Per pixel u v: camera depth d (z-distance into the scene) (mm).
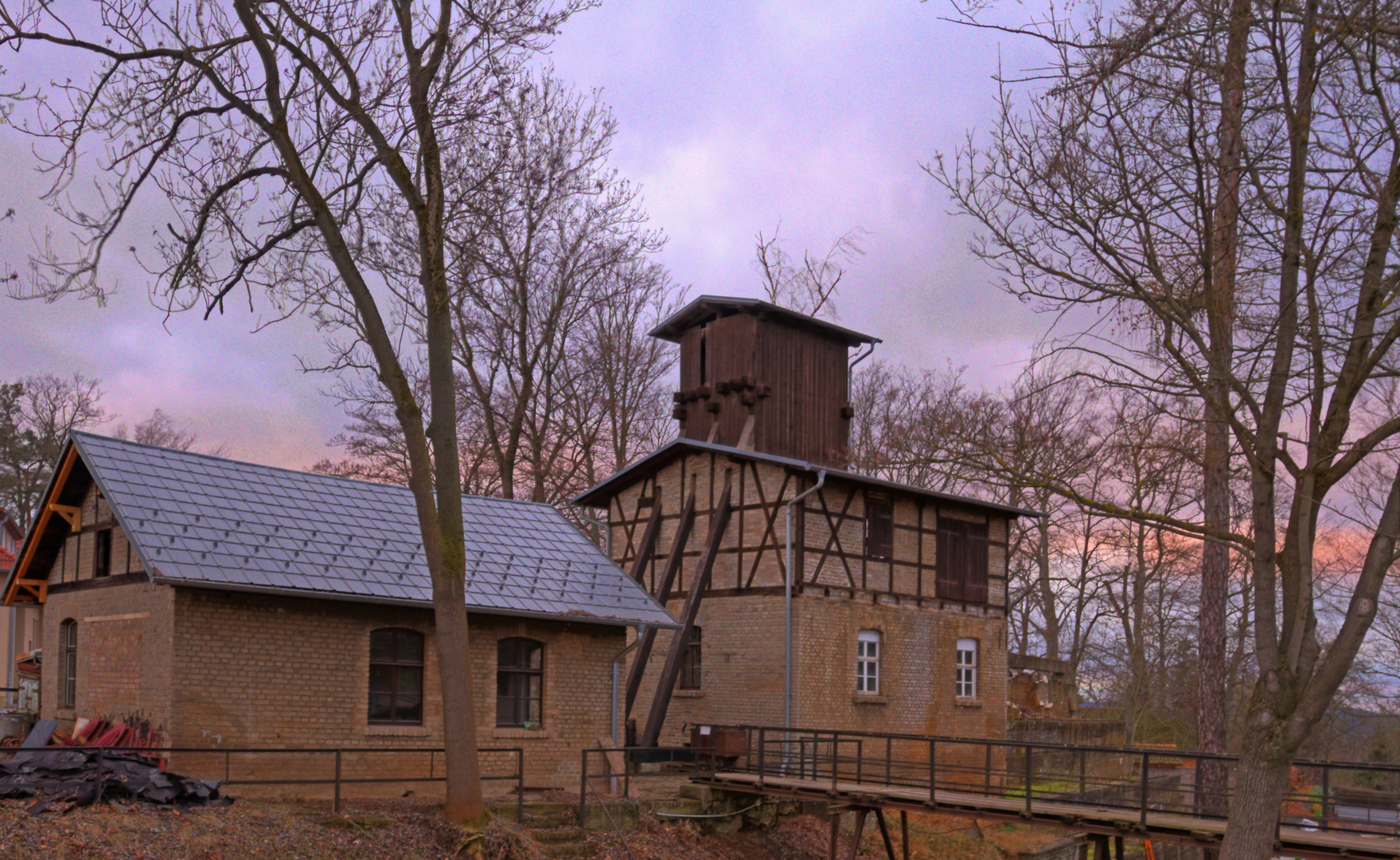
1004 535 29297
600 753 19703
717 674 25156
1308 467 8898
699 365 29438
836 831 18094
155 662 15633
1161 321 9750
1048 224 9820
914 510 26906
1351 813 27562
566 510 36812
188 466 18062
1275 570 9180
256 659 15906
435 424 14289
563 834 16234
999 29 9273
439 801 15695
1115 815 14547
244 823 12828
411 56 14289
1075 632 39094
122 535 17250
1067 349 9883
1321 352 8953
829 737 23891
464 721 14234
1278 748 8711
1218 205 9336
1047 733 30625
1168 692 40562
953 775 26562
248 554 16172
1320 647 9000
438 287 14438
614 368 36031
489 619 18609
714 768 20047
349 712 16719
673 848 17469
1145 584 34125
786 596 23844
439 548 14227
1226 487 18281
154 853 11281
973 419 14312
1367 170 8906
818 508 24719
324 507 18812
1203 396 9328
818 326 29016
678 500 27188
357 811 14305
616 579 21078
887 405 38531
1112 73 9219
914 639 26281
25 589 19578
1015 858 21703
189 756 15094
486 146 16547
